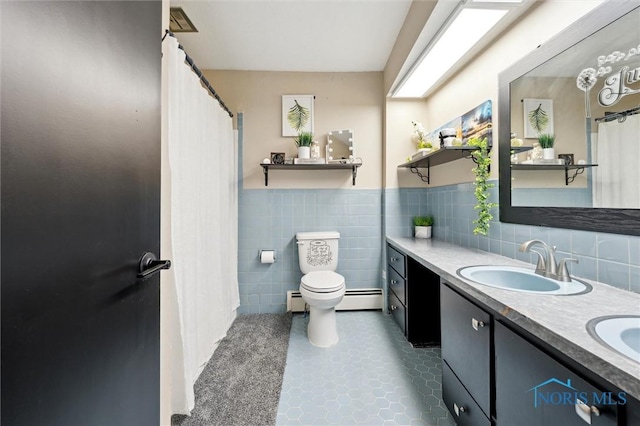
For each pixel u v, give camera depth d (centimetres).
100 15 59
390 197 249
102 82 60
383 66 246
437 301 198
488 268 129
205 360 172
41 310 46
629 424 52
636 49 88
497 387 89
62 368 50
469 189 188
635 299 86
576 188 109
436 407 137
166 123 119
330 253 238
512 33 145
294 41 207
